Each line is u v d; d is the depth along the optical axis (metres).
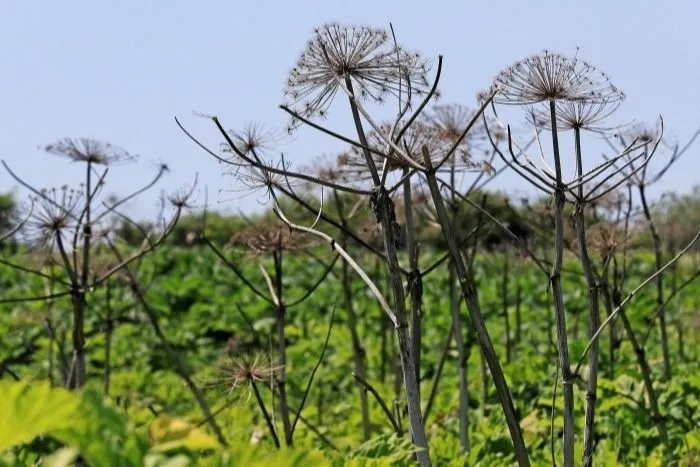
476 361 21.08
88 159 9.63
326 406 19.81
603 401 12.26
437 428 14.30
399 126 7.67
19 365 24.61
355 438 14.09
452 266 11.54
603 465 10.66
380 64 6.66
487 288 31.27
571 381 6.87
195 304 32.97
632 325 25.77
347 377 22.48
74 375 9.66
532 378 15.83
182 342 28.81
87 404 4.06
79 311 9.66
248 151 7.69
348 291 13.04
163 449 4.08
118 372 25.38
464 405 11.56
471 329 27.16
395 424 8.30
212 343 29.47
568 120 7.05
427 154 6.58
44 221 9.52
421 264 27.78
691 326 23.08
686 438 11.41
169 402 19.44
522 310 29.05
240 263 33.38
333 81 6.66
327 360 23.69
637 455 11.53
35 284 36.19
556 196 6.80
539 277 32.72
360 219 13.23
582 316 27.36
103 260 12.80
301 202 7.21
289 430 8.78
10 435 3.91
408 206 7.96
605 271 10.23
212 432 13.68
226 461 4.02
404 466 6.50
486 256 19.62
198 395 11.90
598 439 11.91
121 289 30.08
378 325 30.11
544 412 13.27
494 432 13.31
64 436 3.97
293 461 4.05
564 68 6.68
